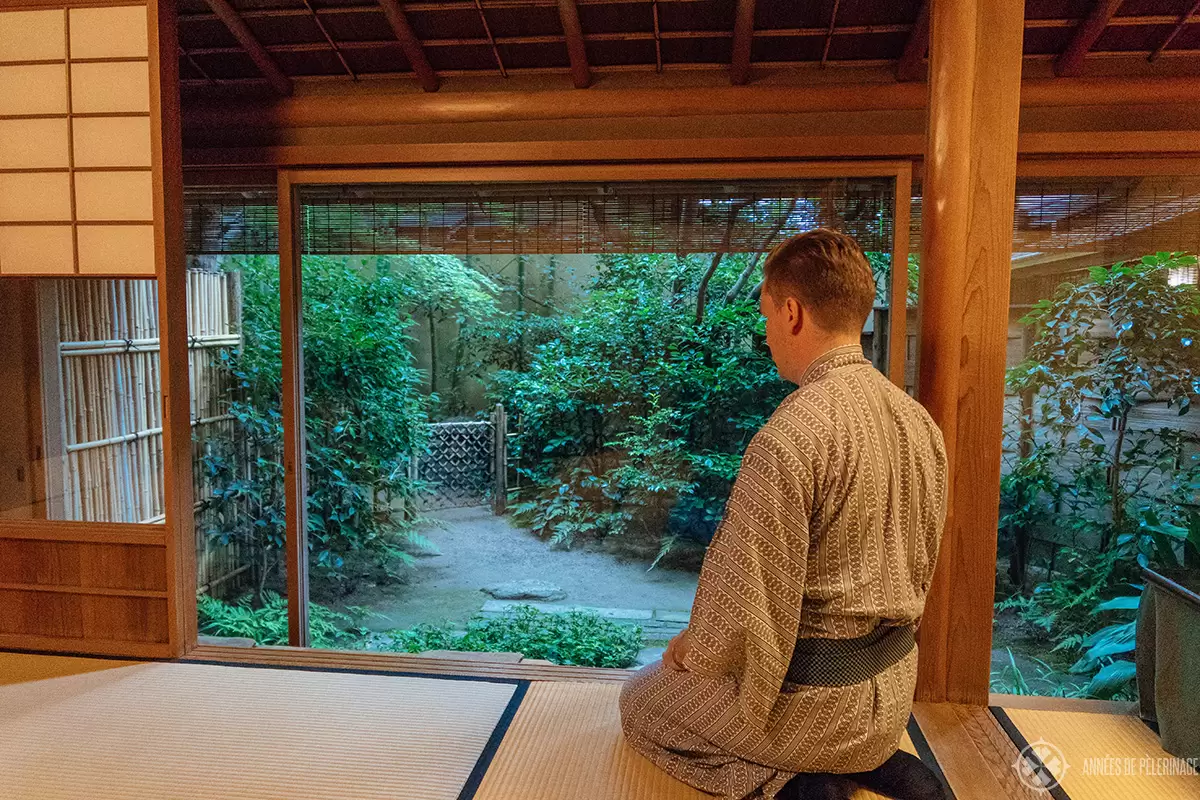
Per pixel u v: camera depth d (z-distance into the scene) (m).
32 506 3.10
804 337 1.28
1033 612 3.53
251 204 3.04
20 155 2.14
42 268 2.16
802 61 2.65
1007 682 3.23
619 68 2.72
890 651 1.28
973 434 1.82
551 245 2.90
